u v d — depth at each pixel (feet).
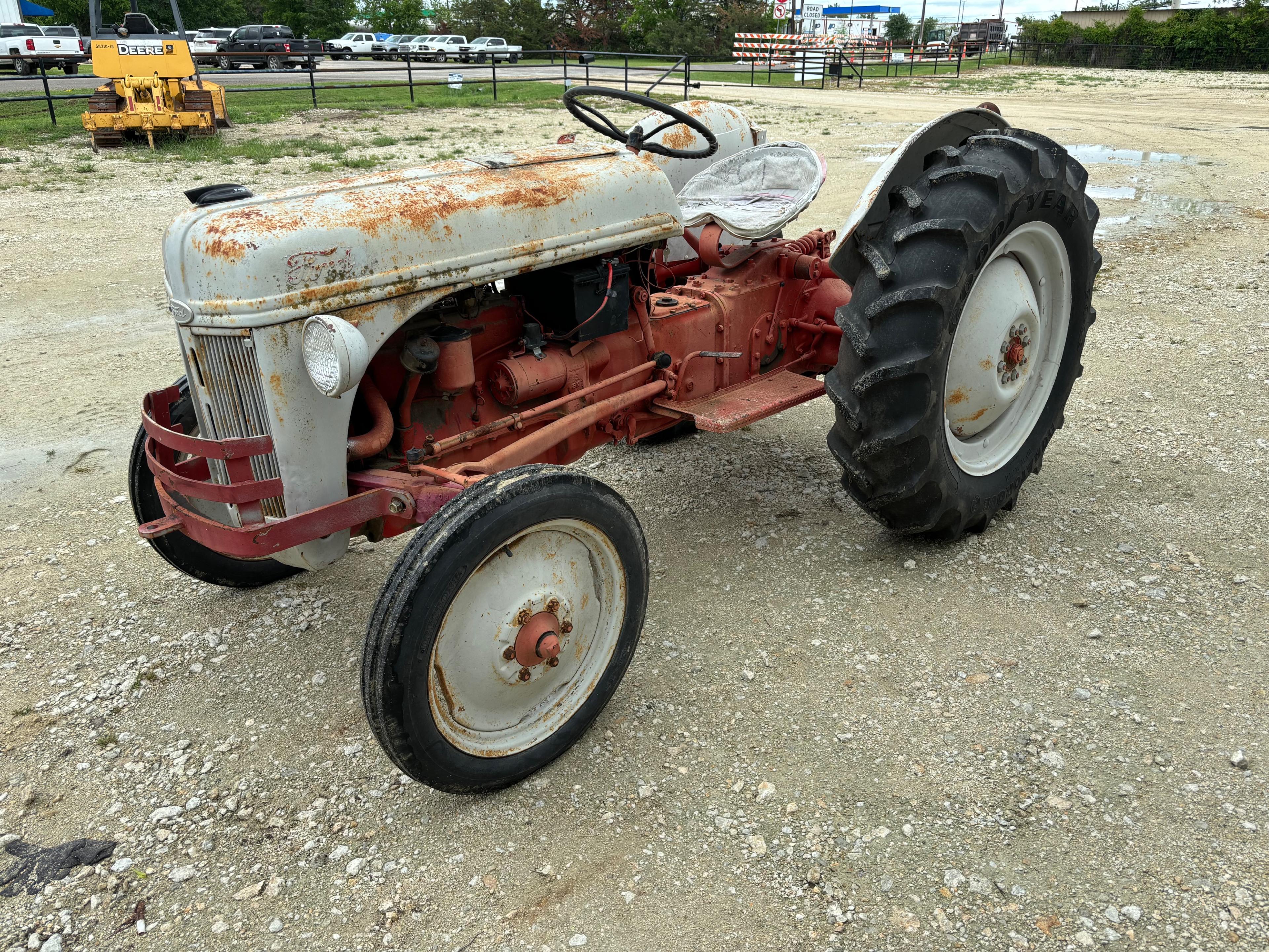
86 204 32.81
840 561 11.28
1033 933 6.47
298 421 7.68
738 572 11.17
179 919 6.93
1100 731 8.29
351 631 10.43
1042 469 13.25
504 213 8.46
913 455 9.84
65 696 9.45
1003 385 11.18
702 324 11.26
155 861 7.45
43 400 16.74
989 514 11.36
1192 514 11.85
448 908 6.93
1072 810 7.47
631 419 10.80
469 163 8.96
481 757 7.72
